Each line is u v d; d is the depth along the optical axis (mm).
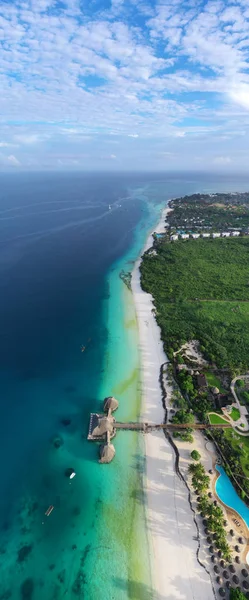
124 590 38938
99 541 43812
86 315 95938
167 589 38906
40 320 93500
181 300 101375
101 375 72188
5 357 77875
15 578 40469
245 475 50000
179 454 54094
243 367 71875
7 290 112250
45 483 51094
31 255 147125
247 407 62156
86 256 146375
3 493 49812
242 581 38875
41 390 68375
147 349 80188
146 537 43969
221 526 43281
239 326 87688
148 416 61219
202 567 40625
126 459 53906
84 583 39750
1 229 188375
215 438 56062
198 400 63375
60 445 56844
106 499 48656
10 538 44438
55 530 45156
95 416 60469
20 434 59031
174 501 47844
